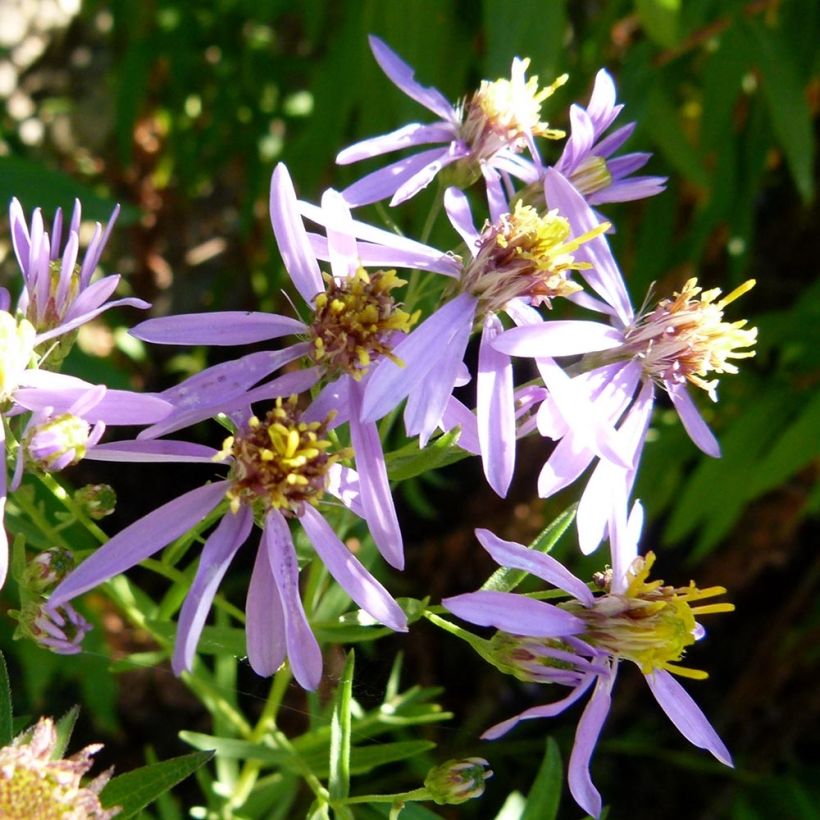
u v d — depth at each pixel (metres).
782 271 0.25
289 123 0.25
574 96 0.21
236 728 0.14
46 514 0.15
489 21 0.17
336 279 0.11
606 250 0.12
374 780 0.21
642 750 0.24
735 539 0.24
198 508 0.10
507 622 0.10
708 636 0.26
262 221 0.26
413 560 0.24
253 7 0.23
